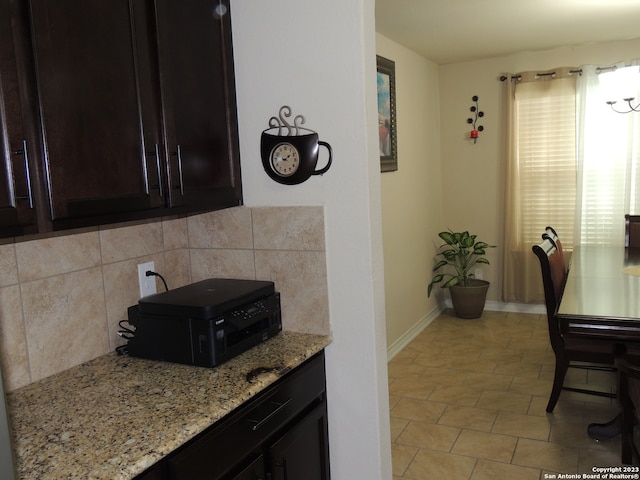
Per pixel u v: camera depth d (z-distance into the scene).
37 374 1.57
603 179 4.52
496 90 4.84
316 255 1.87
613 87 3.53
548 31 3.89
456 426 2.95
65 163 1.26
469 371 3.73
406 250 4.40
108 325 1.80
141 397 1.43
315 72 1.79
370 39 1.77
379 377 1.87
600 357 2.88
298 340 1.84
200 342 1.61
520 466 2.53
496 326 4.70
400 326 4.29
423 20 3.50
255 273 1.99
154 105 1.54
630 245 3.87
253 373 1.57
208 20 1.78
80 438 1.22
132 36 1.45
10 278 1.50
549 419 2.97
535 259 4.89
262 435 1.54
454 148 5.11
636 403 2.25
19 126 1.16
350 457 1.92
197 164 1.72
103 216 1.38
